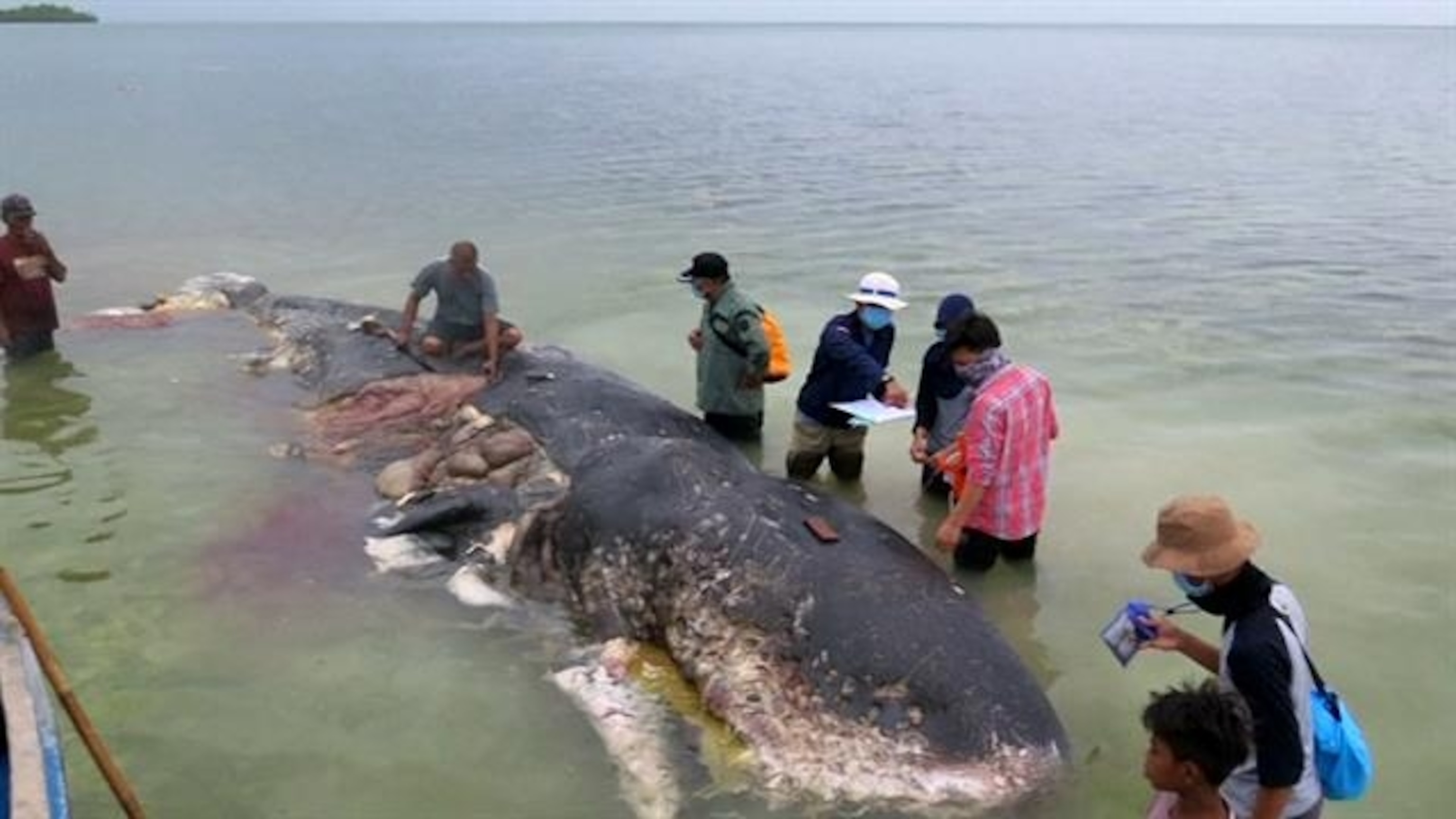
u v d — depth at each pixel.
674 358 13.72
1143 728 6.84
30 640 5.24
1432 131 40.94
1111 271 18.25
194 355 13.49
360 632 7.78
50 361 13.20
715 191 26.16
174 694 7.04
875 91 68.31
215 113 46.22
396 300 16.53
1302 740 4.57
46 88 62.50
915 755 6.20
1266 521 9.51
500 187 26.61
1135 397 12.42
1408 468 10.58
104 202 23.94
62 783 4.95
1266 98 61.12
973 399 8.68
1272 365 13.52
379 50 174.38
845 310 15.81
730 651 7.01
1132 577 8.60
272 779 6.31
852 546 7.38
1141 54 172.00
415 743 6.64
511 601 8.23
